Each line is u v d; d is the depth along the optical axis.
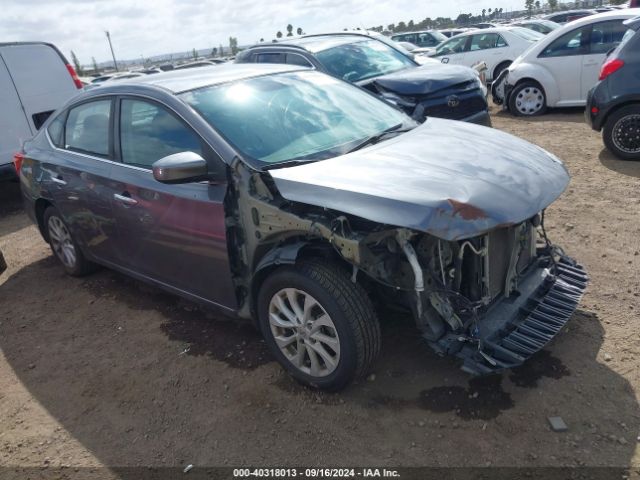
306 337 3.02
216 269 3.35
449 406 2.92
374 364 3.30
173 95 3.58
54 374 3.68
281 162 3.19
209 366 3.52
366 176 2.88
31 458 2.94
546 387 2.96
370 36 8.75
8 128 7.64
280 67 4.34
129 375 3.55
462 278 2.92
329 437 2.82
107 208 4.02
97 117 4.20
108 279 5.04
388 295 3.11
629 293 3.78
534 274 3.38
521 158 3.22
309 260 2.96
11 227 7.11
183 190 3.39
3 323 4.47
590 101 6.99
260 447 2.82
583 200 5.59
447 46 14.72
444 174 2.88
